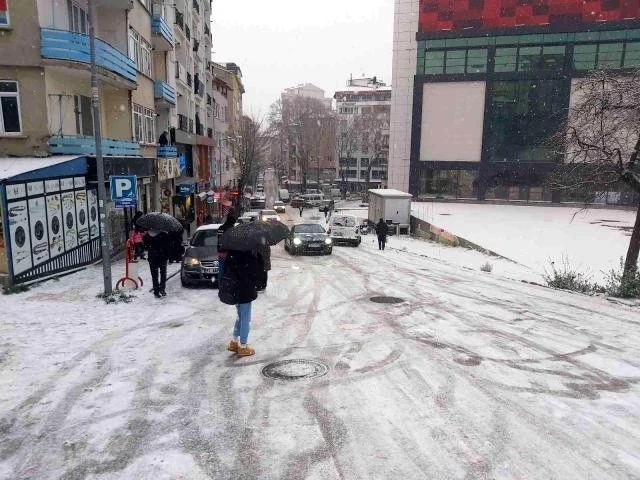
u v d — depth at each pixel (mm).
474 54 47469
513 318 8602
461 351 6570
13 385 5391
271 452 4004
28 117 14070
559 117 45375
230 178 66938
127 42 19656
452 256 21297
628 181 12656
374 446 4082
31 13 13672
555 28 44781
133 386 5375
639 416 4609
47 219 12078
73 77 16047
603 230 29000
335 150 93438
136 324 7949
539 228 29828
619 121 12203
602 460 3848
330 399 5008
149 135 24609
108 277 9867
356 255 20109
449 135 49188
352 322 8188
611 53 44000
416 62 49375
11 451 4055
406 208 33344
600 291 12297
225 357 6348
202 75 44719
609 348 6797
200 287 11289
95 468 3793
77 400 5016
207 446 4105
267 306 9430
